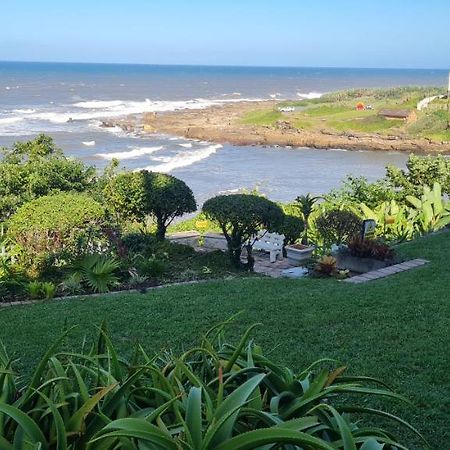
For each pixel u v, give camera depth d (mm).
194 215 20047
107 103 87688
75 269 8531
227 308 6742
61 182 12727
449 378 4605
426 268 8961
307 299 7098
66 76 162750
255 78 193500
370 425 3773
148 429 1759
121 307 6895
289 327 5992
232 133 55062
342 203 14602
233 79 182375
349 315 6355
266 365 2393
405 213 13922
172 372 2330
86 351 5273
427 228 13195
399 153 49844
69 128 56188
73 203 9336
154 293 7738
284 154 46812
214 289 7898
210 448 1737
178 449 1724
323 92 132875
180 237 13578
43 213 9023
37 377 2178
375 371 4742
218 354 2613
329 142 52188
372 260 9586
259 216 9883
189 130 56250
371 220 10805
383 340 5535
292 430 1696
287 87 148500
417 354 5129
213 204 10102
